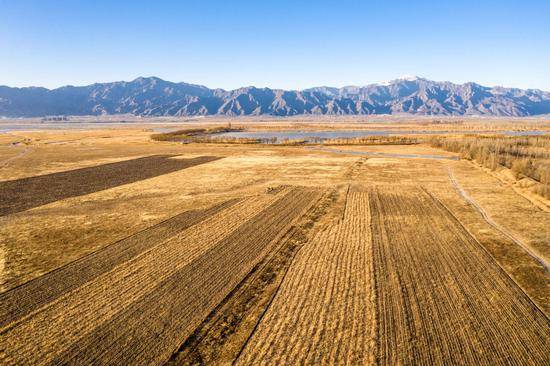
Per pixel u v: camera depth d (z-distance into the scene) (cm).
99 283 1664
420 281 1644
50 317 1394
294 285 1614
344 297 1503
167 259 1928
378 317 1354
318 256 1941
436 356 1141
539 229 2344
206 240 2212
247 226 2483
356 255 1945
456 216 2662
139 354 1173
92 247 2117
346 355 1142
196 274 1744
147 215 2773
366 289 1569
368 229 2377
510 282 1634
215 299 1507
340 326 1298
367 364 1101
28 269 1827
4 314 1421
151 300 1507
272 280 1669
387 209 2870
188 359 1145
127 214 2805
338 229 2386
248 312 1404
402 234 2275
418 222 2520
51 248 2108
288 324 1316
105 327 1323
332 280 1659
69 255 2000
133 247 2108
